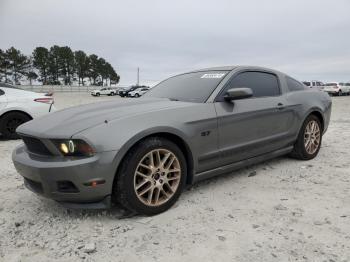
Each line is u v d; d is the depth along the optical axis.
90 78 116.19
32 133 3.10
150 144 3.08
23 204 3.53
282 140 4.54
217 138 3.64
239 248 2.57
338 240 2.66
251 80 4.30
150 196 3.13
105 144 2.85
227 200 3.52
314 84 36.50
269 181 4.12
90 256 2.52
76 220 3.11
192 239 2.72
